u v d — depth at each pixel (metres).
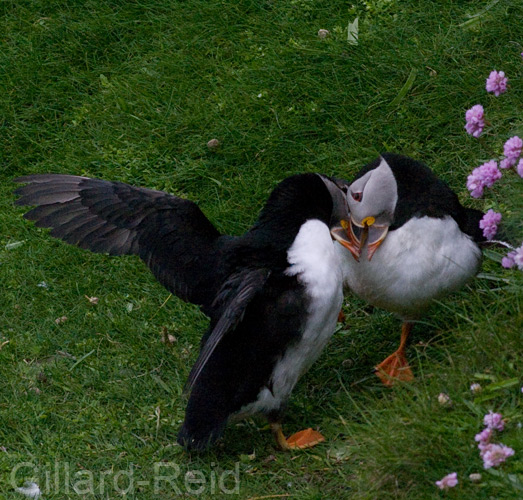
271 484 4.69
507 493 3.86
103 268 6.53
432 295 5.06
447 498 3.97
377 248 4.98
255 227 4.89
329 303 4.71
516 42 7.09
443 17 7.61
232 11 8.16
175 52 7.97
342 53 7.43
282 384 4.79
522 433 4.08
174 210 5.06
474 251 5.11
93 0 8.59
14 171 7.45
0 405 5.45
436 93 7.00
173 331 5.94
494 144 6.50
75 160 7.31
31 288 6.38
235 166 7.08
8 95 7.92
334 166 6.75
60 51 8.25
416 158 6.72
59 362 5.76
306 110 7.18
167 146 7.28
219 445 5.04
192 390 4.72
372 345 5.65
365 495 4.21
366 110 7.08
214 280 4.88
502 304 4.92
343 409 5.05
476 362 4.58
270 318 4.66
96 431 5.18
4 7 8.60
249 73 7.55
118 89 7.76
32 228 6.88
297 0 8.12
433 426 4.22
